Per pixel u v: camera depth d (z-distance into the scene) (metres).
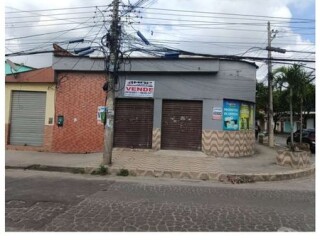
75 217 5.80
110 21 12.05
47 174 10.89
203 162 13.01
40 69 16.78
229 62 15.23
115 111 15.72
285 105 24.14
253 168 12.13
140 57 15.16
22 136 16.33
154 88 15.40
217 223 5.63
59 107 15.95
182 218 5.87
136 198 7.43
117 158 13.28
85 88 15.82
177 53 14.11
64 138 15.85
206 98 15.15
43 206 6.50
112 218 5.78
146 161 12.76
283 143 29.03
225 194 8.27
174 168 11.54
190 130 15.36
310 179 11.22
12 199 7.05
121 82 15.55
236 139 15.34
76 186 8.77
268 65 22.45
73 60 15.63
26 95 16.39
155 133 15.32
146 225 5.43
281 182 10.60
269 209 6.71
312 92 23.91
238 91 15.38
